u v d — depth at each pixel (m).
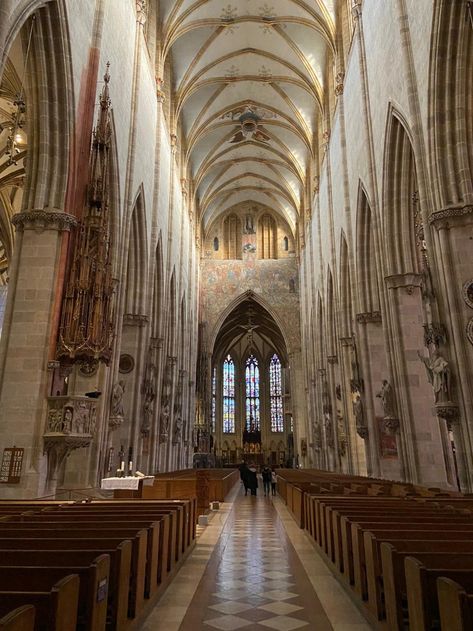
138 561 4.61
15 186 23.91
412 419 14.03
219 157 37.12
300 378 39.66
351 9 19.98
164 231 23.70
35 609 2.52
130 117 17.39
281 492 22.52
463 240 10.84
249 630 4.74
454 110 11.38
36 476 9.75
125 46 16.61
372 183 16.50
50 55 11.27
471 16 10.23
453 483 13.49
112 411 14.38
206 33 26.08
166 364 23.72
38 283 10.83
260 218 44.19
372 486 12.51
